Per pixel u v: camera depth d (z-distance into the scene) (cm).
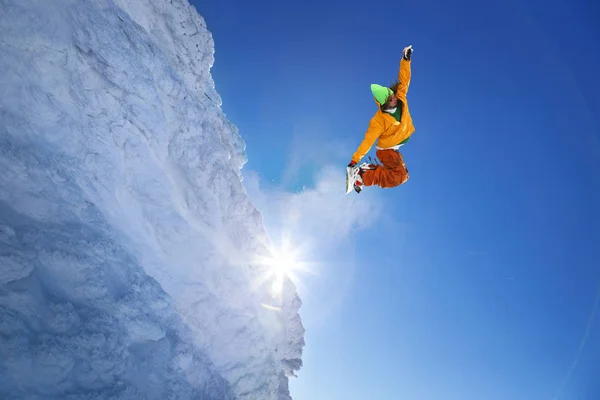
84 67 624
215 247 794
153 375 561
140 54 732
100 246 564
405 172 484
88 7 672
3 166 495
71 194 564
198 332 695
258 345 795
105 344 505
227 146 1005
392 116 458
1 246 453
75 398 451
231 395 705
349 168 487
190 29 956
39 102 564
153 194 706
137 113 694
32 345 434
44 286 486
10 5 552
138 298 588
